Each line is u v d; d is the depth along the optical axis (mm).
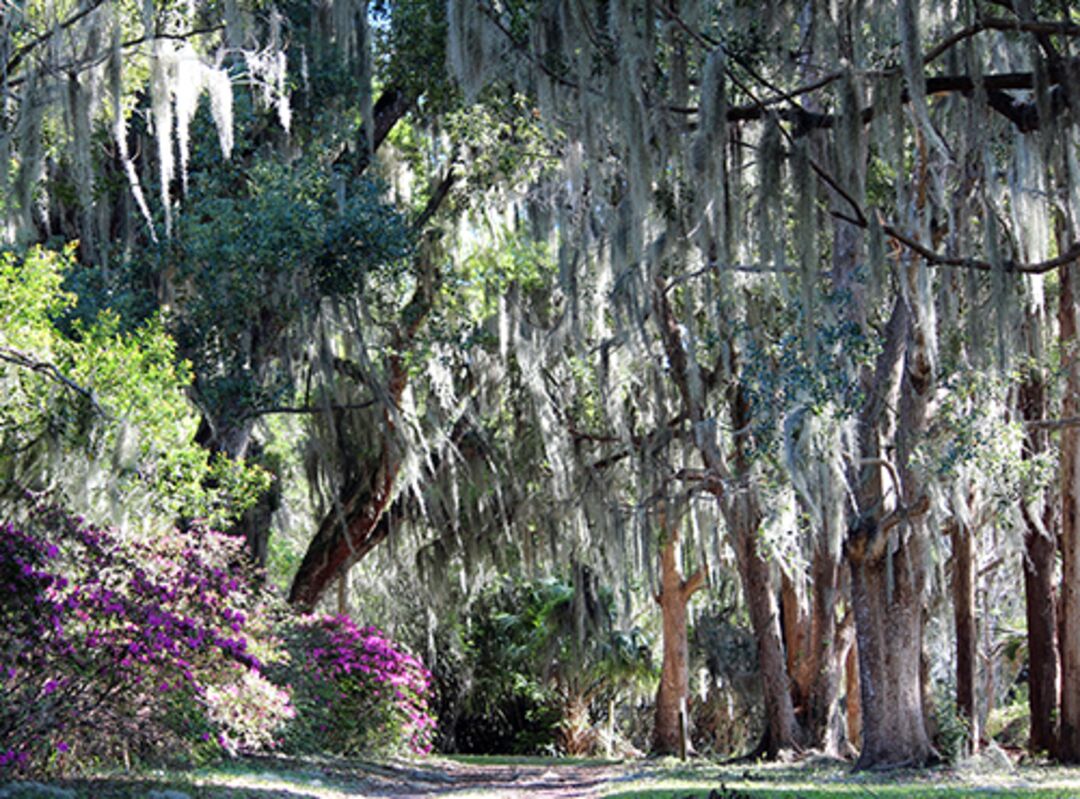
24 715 8297
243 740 12609
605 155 13070
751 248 14883
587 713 29078
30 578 8352
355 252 16250
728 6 11273
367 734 17031
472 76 11312
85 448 10648
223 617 10711
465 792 13711
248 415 16734
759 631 20078
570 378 20969
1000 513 15164
